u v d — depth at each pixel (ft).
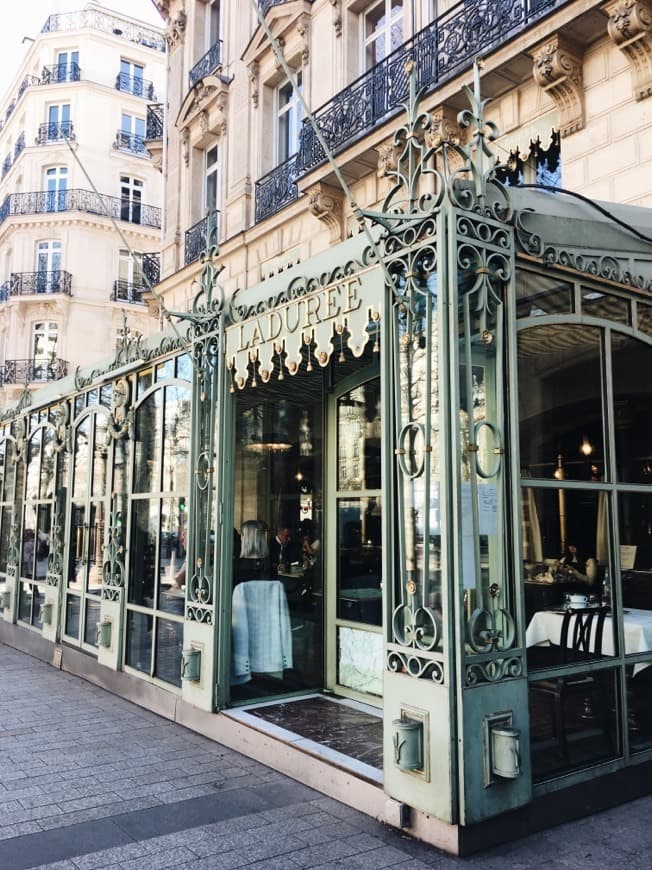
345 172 40.68
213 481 20.08
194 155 61.93
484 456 13.34
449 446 12.82
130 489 24.70
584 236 15.37
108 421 26.81
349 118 41.06
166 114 66.59
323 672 21.50
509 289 13.78
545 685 13.65
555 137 30.55
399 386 14.07
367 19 45.01
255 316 18.57
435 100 34.04
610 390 15.62
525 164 31.94
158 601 22.50
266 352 18.06
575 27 27.86
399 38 42.27
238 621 20.06
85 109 111.96
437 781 12.37
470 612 12.69
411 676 13.05
